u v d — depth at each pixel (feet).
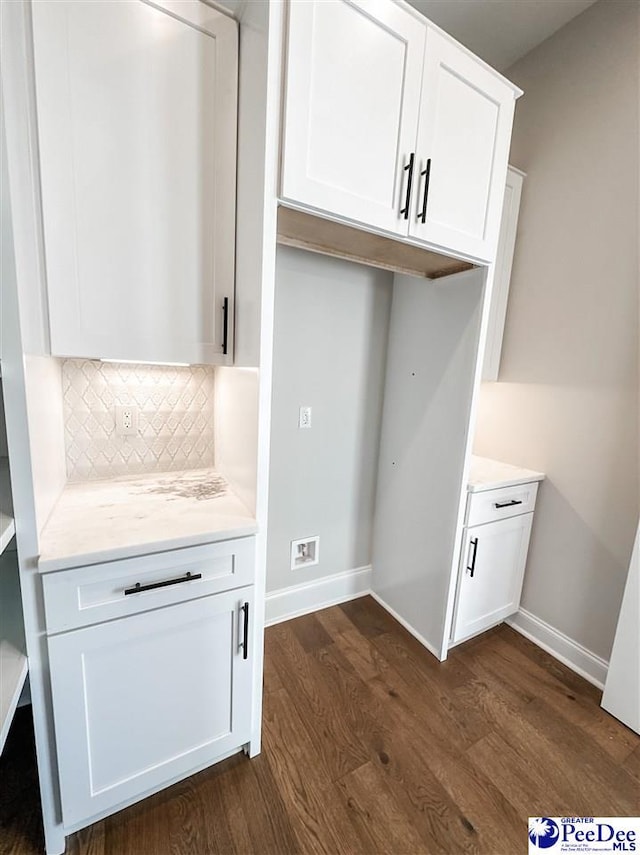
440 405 6.03
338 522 7.25
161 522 3.71
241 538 3.77
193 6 3.36
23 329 2.97
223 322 3.97
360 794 4.06
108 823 3.68
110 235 3.32
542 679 5.82
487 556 6.24
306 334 6.27
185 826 3.70
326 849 3.59
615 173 5.51
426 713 5.09
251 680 4.16
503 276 6.81
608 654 5.72
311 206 3.58
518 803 4.05
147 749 3.68
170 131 3.43
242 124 3.65
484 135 4.66
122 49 3.16
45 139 3.00
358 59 3.60
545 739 4.81
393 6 3.69
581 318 6.00
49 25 2.89
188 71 3.43
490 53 6.62
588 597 5.99
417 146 4.11
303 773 4.24
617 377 5.61
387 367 7.15
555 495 6.42
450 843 3.67
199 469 5.30
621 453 5.59
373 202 3.94
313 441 6.69
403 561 6.88
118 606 3.28
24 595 2.98
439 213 4.47
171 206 3.54
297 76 3.29
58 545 3.17
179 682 3.73
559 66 6.14
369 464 7.41
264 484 3.86
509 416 7.09
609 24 5.51
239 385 4.24
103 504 4.07
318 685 5.48
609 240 5.62
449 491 5.88
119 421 4.75
